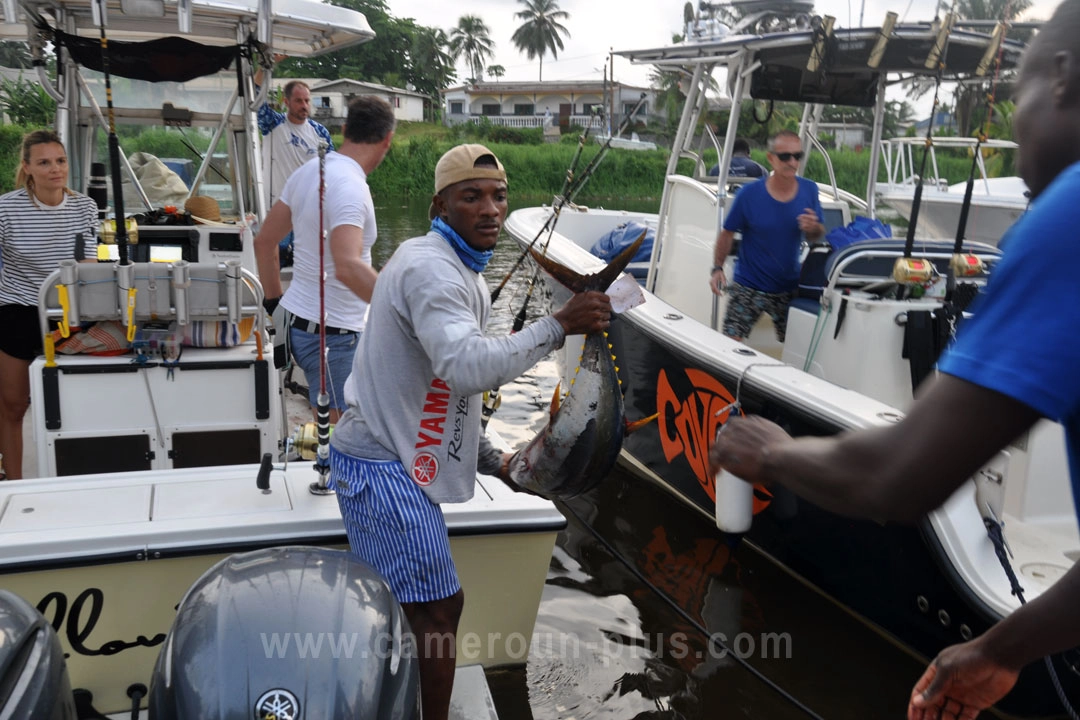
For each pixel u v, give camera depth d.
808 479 0.98
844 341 3.90
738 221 4.56
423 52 69.81
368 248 3.44
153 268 3.26
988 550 3.02
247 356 3.38
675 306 5.30
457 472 2.29
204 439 3.36
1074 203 0.82
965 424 0.83
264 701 1.70
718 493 3.86
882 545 3.37
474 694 2.89
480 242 2.21
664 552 4.35
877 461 0.90
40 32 4.77
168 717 1.75
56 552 2.55
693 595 3.96
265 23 4.65
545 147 32.38
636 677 3.35
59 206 3.71
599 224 7.38
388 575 2.28
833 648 3.59
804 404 3.60
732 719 3.15
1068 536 3.36
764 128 5.47
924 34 4.03
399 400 2.22
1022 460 3.40
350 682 1.75
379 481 2.24
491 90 61.38
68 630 2.63
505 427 5.99
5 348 3.70
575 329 2.14
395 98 53.50
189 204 5.17
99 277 3.23
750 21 4.79
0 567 2.50
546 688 3.24
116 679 2.71
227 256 4.83
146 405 3.30
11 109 20.38
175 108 5.78
